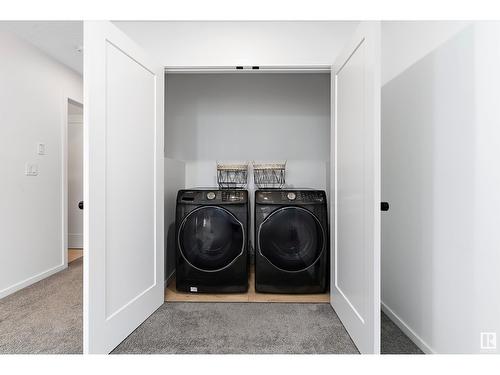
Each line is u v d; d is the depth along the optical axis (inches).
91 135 52.4
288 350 58.7
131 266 65.0
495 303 42.4
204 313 75.4
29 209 101.7
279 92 118.6
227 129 119.5
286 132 118.9
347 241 65.4
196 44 85.7
